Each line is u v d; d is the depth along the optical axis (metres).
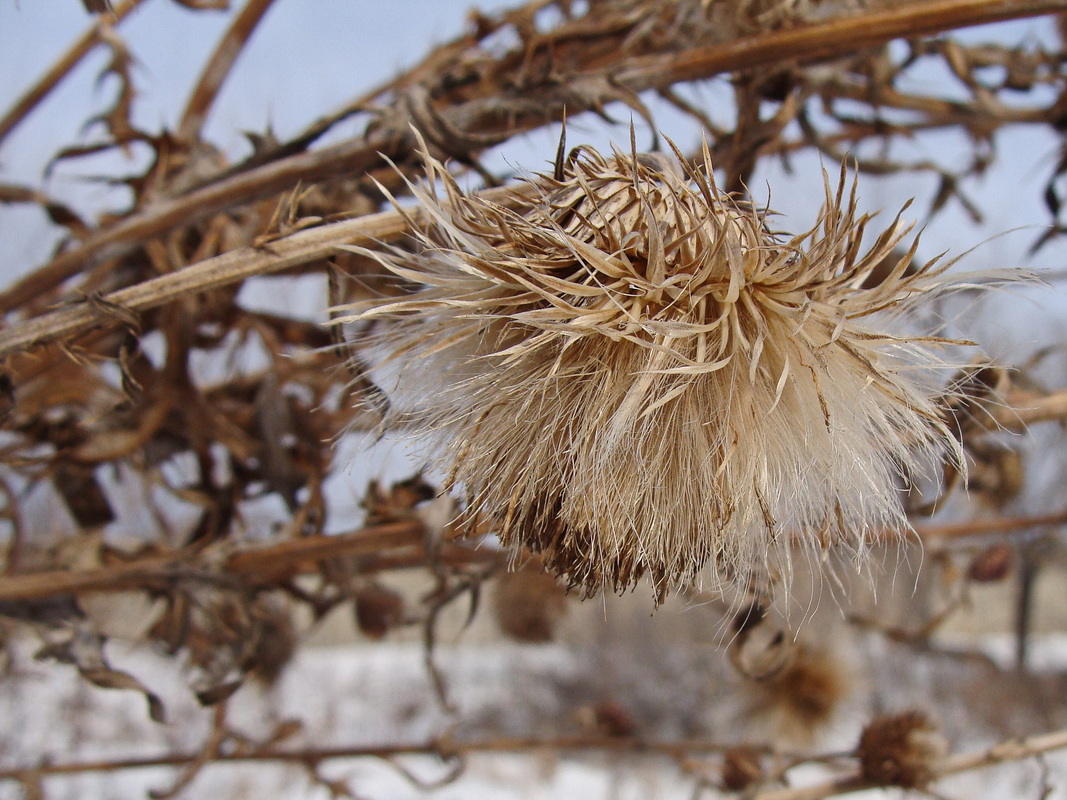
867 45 0.14
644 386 0.10
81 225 0.19
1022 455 0.20
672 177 0.11
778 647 0.14
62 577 0.16
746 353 0.10
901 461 0.12
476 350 0.11
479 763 0.47
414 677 0.71
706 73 0.14
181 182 0.16
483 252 0.10
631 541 0.11
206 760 0.18
